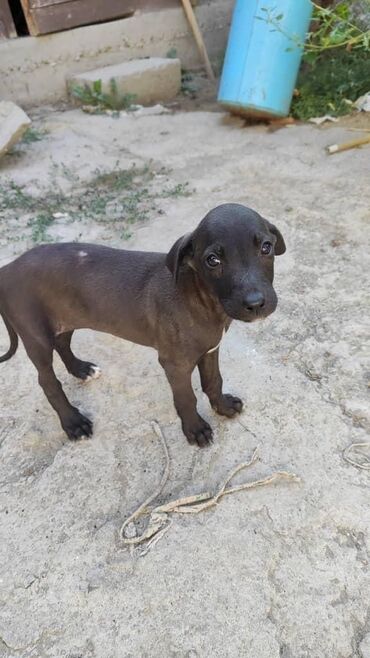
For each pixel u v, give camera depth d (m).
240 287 0.60
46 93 2.25
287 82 1.73
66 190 1.54
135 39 2.30
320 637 0.62
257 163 1.58
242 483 0.76
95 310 0.76
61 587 0.68
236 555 0.69
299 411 0.85
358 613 0.63
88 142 1.83
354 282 1.09
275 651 0.61
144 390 0.92
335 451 0.79
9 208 1.47
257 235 0.61
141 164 1.67
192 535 0.71
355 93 1.83
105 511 0.75
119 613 0.65
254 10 1.67
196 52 2.45
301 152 1.62
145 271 0.74
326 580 0.66
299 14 1.66
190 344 0.72
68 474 0.80
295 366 0.93
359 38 1.21
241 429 0.84
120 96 2.14
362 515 0.71
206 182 1.52
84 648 0.63
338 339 0.97
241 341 0.99
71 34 2.18
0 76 2.15
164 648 0.62
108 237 1.30
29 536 0.73
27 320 0.77
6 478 0.81
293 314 1.04
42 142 1.82
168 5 2.31
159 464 0.80
